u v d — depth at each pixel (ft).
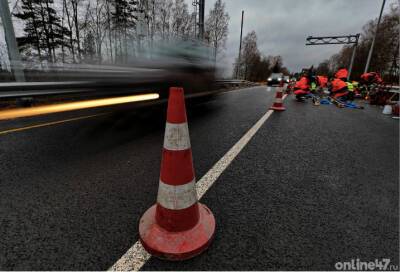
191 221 4.10
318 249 4.05
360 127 14.85
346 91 27.32
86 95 10.72
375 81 36.86
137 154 8.59
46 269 3.52
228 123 14.48
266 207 5.32
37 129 11.79
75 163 7.66
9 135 10.68
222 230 4.49
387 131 13.92
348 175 7.23
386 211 5.26
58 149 8.96
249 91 48.32
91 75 10.39
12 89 9.75
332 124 15.48
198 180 6.63
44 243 4.05
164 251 3.71
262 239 4.26
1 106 14.71
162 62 12.63
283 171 7.40
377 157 9.05
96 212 4.99
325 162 8.32
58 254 3.81
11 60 16.20
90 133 11.28
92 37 78.23
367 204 5.55
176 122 3.82
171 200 3.92
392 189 6.35
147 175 6.88
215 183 6.47
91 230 4.40
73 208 5.12
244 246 4.08
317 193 6.03
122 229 4.45
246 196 5.80
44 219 4.72
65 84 10.54
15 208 5.10
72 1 71.92
